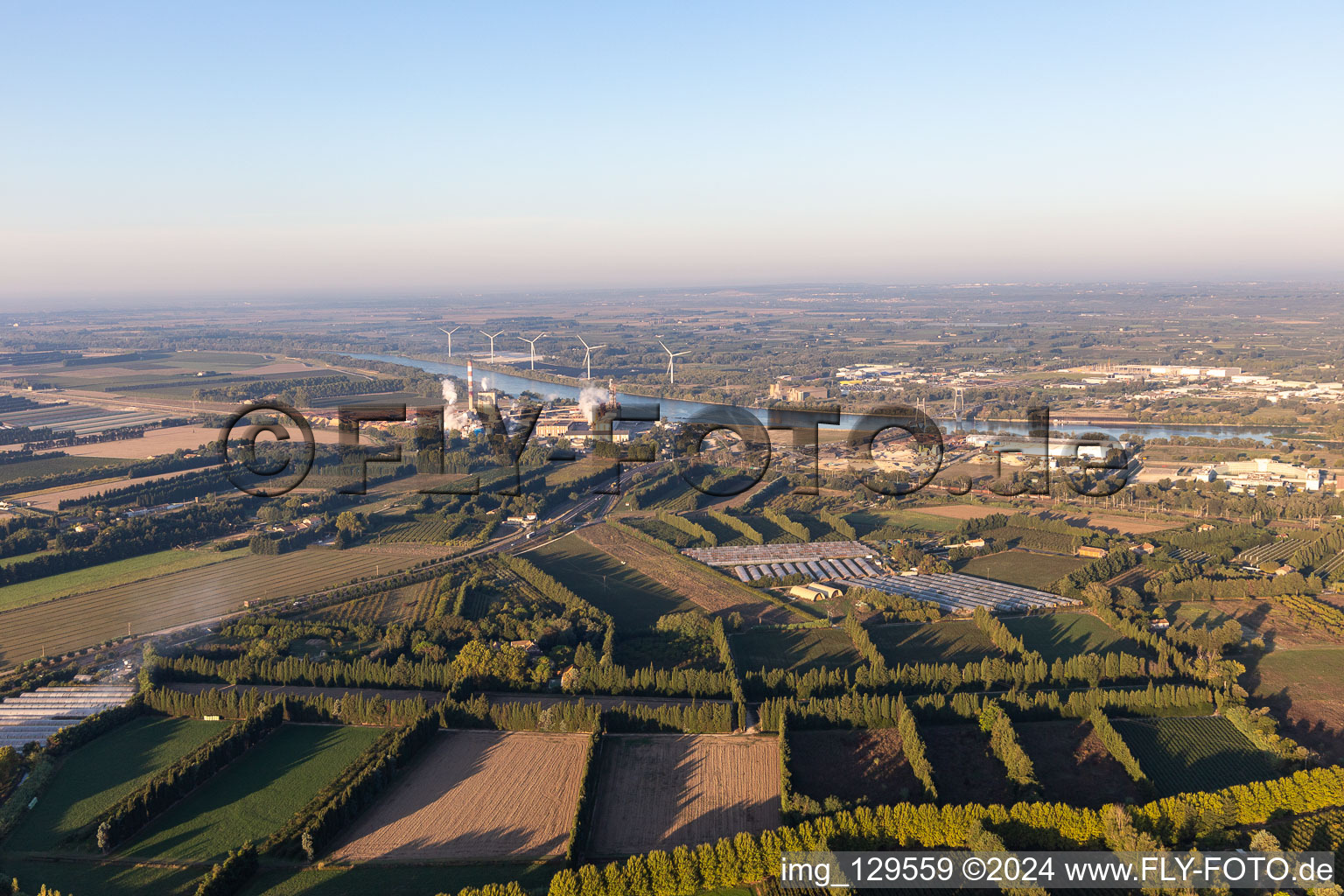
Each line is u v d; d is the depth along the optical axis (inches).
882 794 7111.2
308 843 6240.2
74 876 6186.0
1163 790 7160.4
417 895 5890.8
